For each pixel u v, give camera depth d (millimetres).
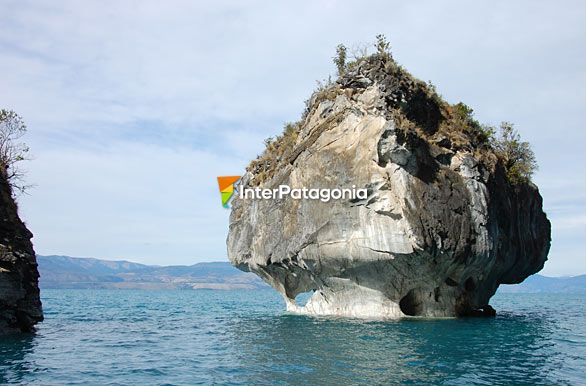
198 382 16125
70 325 36281
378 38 37188
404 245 30688
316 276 36406
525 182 44656
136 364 19453
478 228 33531
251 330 30141
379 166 32375
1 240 27391
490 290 40656
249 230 43875
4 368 18500
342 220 33250
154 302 86438
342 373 17094
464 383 15758
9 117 30516
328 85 40312
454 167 34625
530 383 15844
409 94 35188
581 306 70250
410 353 20750
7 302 27188
